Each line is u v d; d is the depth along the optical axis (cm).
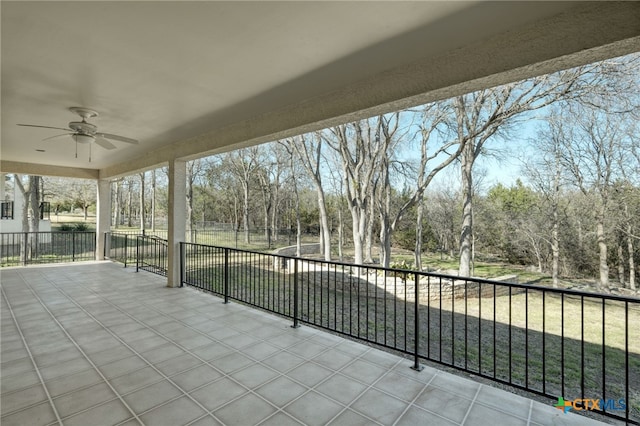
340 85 331
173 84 329
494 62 238
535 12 210
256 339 356
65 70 297
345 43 251
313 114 365
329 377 275
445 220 1395
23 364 292
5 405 229
